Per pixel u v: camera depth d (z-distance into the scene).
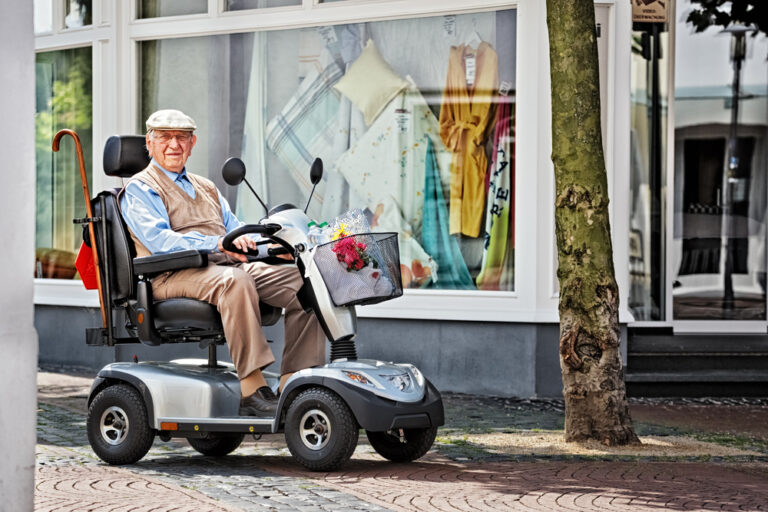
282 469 7.26
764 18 12.67
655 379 11.37
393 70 11.81
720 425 9.61
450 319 11.27
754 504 6.34
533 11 11.02
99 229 7.56
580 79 8.39
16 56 4.40
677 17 12.65
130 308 7.60
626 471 7.37
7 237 4.39
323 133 12.15
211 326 7.32
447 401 10.68
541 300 10.99
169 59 12.77
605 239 8.45
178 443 8.36
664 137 12.58
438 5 11.50
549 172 11.02
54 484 6.65
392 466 7.38
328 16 12.01
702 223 12.79
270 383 7.57
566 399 8.54
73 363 13.05
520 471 7.29
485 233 11.37
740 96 12.80
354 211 7.37
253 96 12.45
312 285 7.18
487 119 11.37
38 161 13.56
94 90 12.92
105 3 12.82
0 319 4.38
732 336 12.68
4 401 4.38
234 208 12.57
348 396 6.93
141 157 7.87
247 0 12.45
